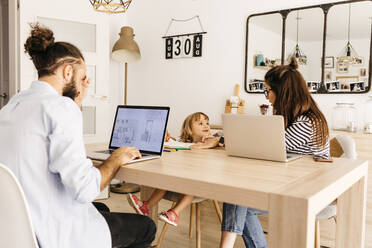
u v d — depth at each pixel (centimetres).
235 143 151
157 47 394
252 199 95
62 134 94
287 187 97
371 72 258
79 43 357
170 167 125
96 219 109
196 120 252
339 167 131
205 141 210
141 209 187
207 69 354
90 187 96
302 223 87
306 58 289
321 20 280
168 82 386
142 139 158
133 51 385
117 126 171
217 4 345
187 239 244
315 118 172
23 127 94
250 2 321
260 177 110
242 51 329
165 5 385
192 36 364
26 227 87
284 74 180
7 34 402
